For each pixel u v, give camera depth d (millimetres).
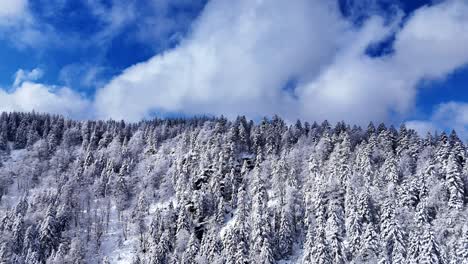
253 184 121188
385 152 143125
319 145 156750
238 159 162000
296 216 116375
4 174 184875
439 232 94500
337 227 95562
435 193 105500
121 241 130750
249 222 112312
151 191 159000
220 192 135500
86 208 153125
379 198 106938
